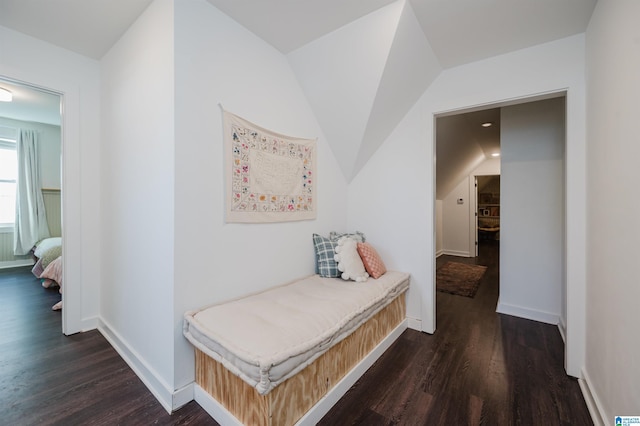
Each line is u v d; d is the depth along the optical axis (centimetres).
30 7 179
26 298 326
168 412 152
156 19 168
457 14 180
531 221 281
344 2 173
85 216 246
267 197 208
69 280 238
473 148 493
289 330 143
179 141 155
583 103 188
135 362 188
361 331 191
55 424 143
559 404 160
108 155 233
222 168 178
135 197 191
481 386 175
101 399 161
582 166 185
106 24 196
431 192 251
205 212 168
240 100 189
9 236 467
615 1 133
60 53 228
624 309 120
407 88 235
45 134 485
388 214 275
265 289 208
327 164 271
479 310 306
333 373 162
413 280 261
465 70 237
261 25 192
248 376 122
